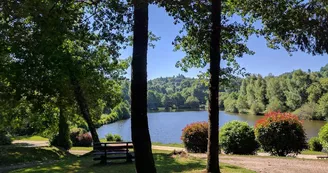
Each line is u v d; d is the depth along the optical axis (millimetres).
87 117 19328
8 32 9078
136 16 7055
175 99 153250
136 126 7043
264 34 9250
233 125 15523
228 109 108188
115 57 7629
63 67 12266
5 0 7375
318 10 7262
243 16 9891
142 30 7098
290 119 14102
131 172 9539
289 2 7996
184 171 9172
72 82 17281
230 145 15195
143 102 7082
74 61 14609
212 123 8250
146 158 7039
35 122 21688
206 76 10727
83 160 13438
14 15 7961
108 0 6617
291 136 13805
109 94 20875
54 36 7688
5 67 12039
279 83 82062
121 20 6699
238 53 9719
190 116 97062
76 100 19312
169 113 121062
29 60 10242
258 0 8781
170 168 9844
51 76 12484
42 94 13812
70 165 11727
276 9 8188
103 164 11422
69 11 7172
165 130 54812
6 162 15344
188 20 7648
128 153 11766
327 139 16328
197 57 10609
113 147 11672
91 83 18391
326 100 60438
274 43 9508
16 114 19641
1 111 17781
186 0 6770
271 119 14328
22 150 18172
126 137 47688
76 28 7332
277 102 79125
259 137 14477
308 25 7273
